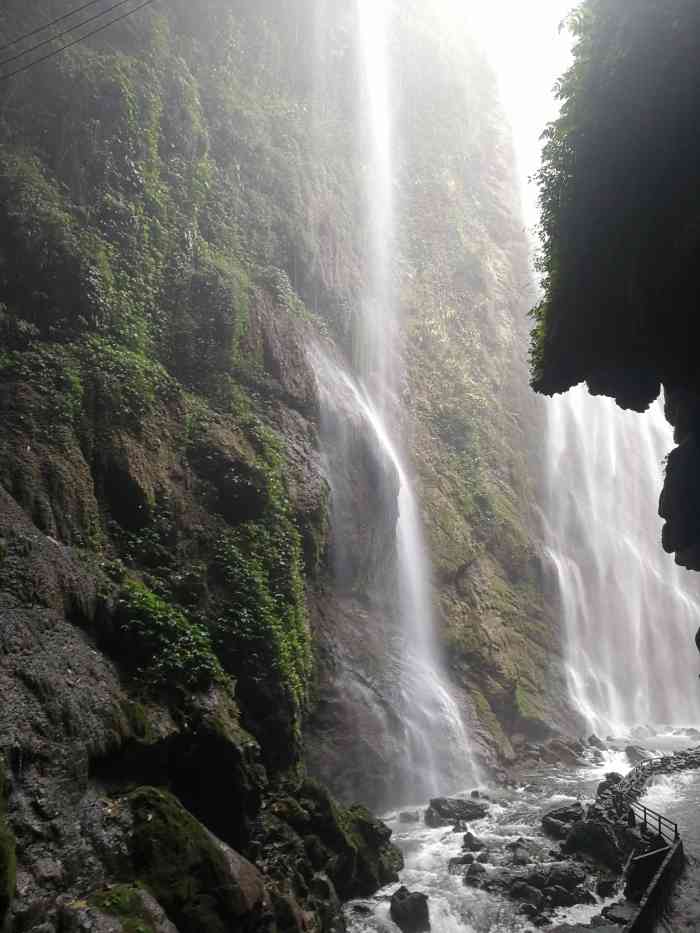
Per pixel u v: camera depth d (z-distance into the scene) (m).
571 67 9.74
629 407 12.17
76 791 9.46
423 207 37.56
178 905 9.28
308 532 18.33
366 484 23.31
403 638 23.44
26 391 13.92
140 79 20.31
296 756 14.39
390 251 33.66
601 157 9.15
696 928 11.58
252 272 22.52
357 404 24.92
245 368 19.66
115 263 17.53
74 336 15.66
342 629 20.84
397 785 19.19
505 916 12.94
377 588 23.86
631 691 35.66
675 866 13.55
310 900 11.59
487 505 31.72
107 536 13.85
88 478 13.78
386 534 24.33
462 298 38.12
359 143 32.56
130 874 9.21
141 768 10.80
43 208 16.27
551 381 12.19
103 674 11.03
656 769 22.03
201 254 20.23
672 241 8.51
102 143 18.45
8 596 10.52
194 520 15.45
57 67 18.14
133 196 18.91
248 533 16.08
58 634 10.83
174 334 18.22
